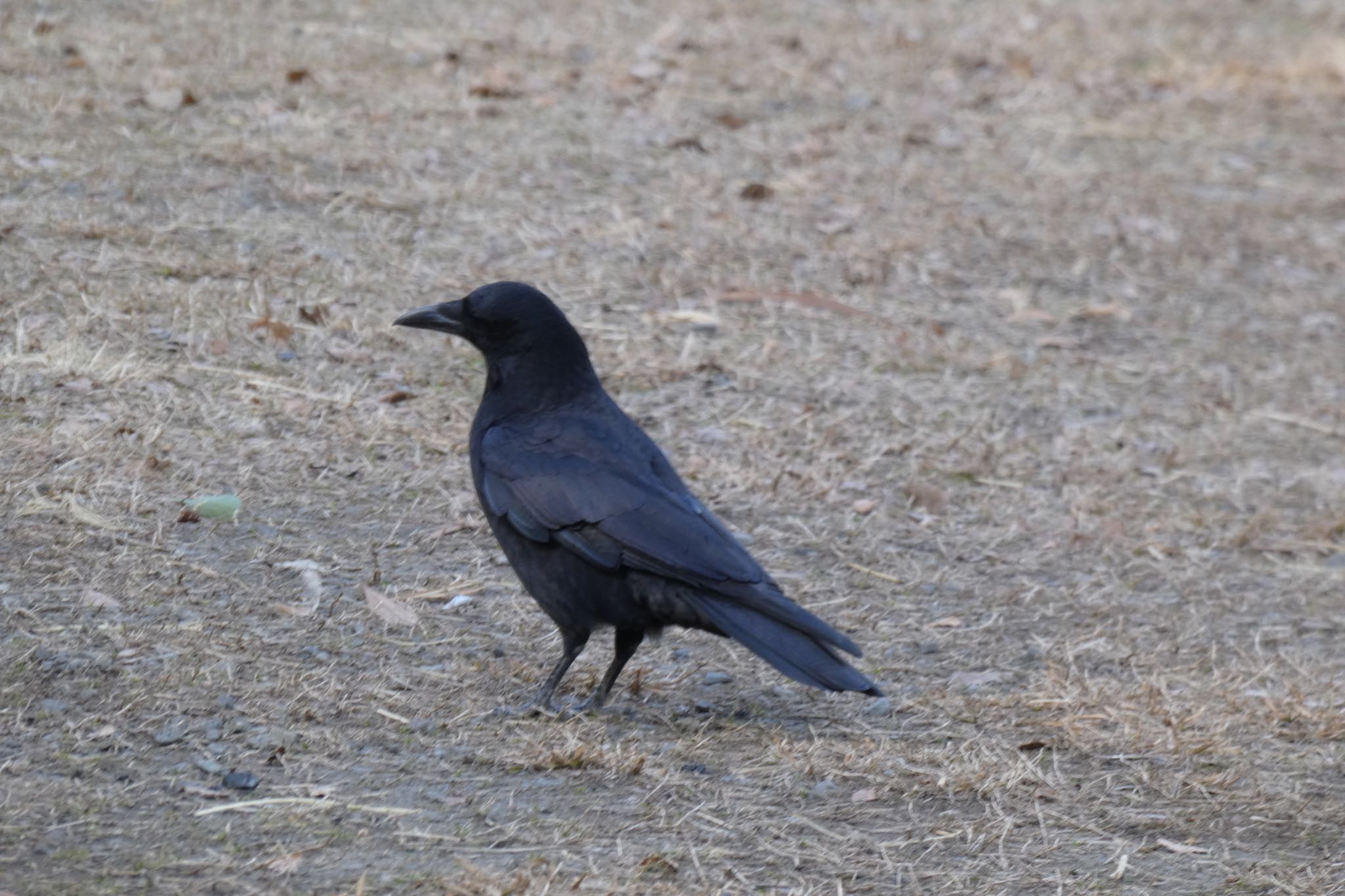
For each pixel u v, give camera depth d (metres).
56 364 11.16
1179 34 26.59
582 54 20.61
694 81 20.41
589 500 8.33
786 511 11.43
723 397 12.93
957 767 8.03
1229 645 10.29
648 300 14.37
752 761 7.98
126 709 7.59
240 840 6.63
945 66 22.92
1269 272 17.56
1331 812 7.97
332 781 7.25
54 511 9.41
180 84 16.78
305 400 11.48
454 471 11.01
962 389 13.85
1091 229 17.91
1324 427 14.24
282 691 8.03
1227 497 12.74
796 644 7.92
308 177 15.34
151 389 11.11
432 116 17.53
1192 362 15.21
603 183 16.67
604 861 6.76
